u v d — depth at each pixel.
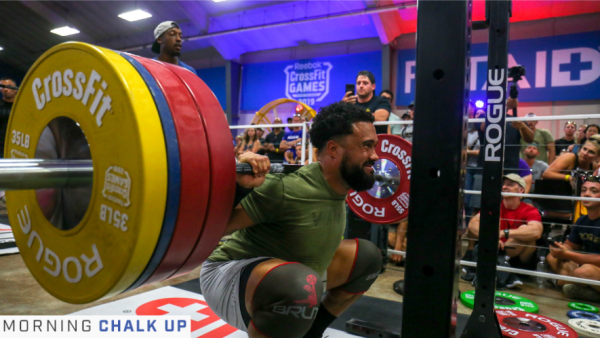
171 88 0.73
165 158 0.67
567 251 2.68
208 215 0.78
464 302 2.36
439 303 0.75
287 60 12.25
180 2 11.16
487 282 1.62
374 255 1.48
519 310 2.06
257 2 10.89
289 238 1.21
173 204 0.69
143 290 2.25
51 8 11.75
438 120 0.74
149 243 0.67
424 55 0.75
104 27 12.90
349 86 3.39
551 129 8.60
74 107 0.71
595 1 8.23
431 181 0.75
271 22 11.41
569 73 8.62
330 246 1.28
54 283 0.76
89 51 0.68
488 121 1.65
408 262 0.77
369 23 10.48
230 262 1.29
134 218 0.64
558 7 8.64
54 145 0.81
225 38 12.23
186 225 0.73
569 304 2.46
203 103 0.77
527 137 3.70
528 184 3.47
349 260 1.43
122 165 0.65
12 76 15.21
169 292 2.19
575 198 2.45
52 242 0.76
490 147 1.64
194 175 0.72
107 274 0.68
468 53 0.77
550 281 3.03
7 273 2.58
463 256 3.15
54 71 0.74
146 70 0.71
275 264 1.15
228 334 1.67
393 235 3.51
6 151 0.86
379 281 2.77
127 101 0.64
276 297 1.10
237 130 13.02
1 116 3.93
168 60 2.91
